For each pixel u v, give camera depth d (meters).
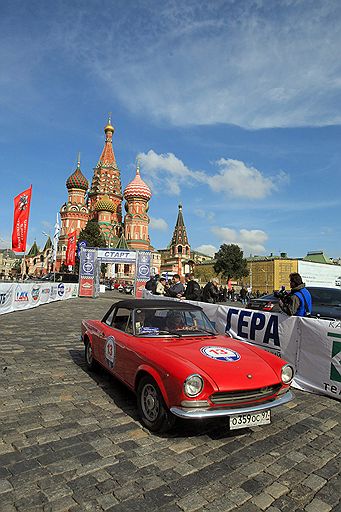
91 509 2.64
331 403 5.14
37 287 18.89
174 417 3.77
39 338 9.29
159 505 2.70
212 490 2.91
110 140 91.94
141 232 80.12
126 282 60.94
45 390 5.22
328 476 3.19
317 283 39.62
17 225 18.48
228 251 71.81
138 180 81.69
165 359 3.90
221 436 3.90
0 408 4.49
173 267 93.44
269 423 3.88
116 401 4.86
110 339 5.25
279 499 2.84
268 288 77.75
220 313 7.94
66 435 3.81
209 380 3.54
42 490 2.84
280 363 4.11
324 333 5.59
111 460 3.32
